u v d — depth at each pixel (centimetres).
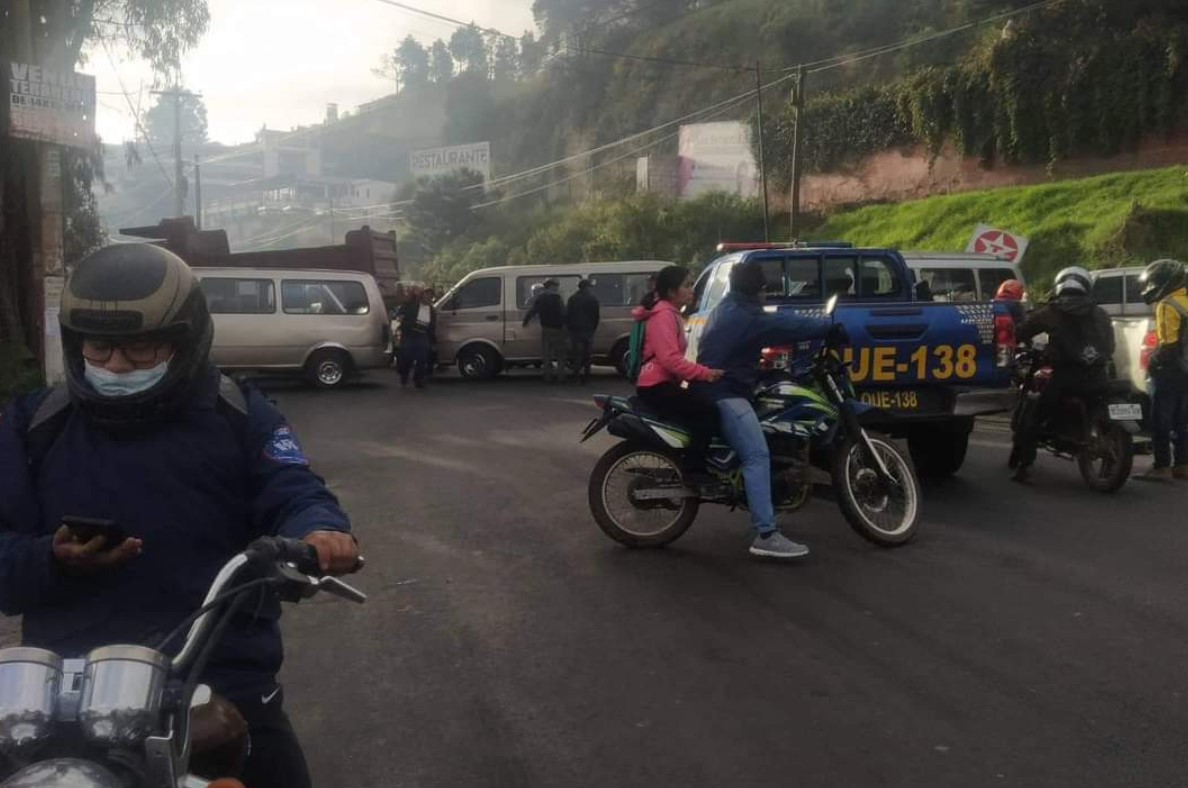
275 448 246
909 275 1075
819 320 689
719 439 716
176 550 235
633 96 6494
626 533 730
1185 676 491
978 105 3700
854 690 482
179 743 191
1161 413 925
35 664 187
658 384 706
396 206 7456
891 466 736
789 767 409
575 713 464
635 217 4612
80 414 237
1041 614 581
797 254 1055
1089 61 3394
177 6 1661
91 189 1725
